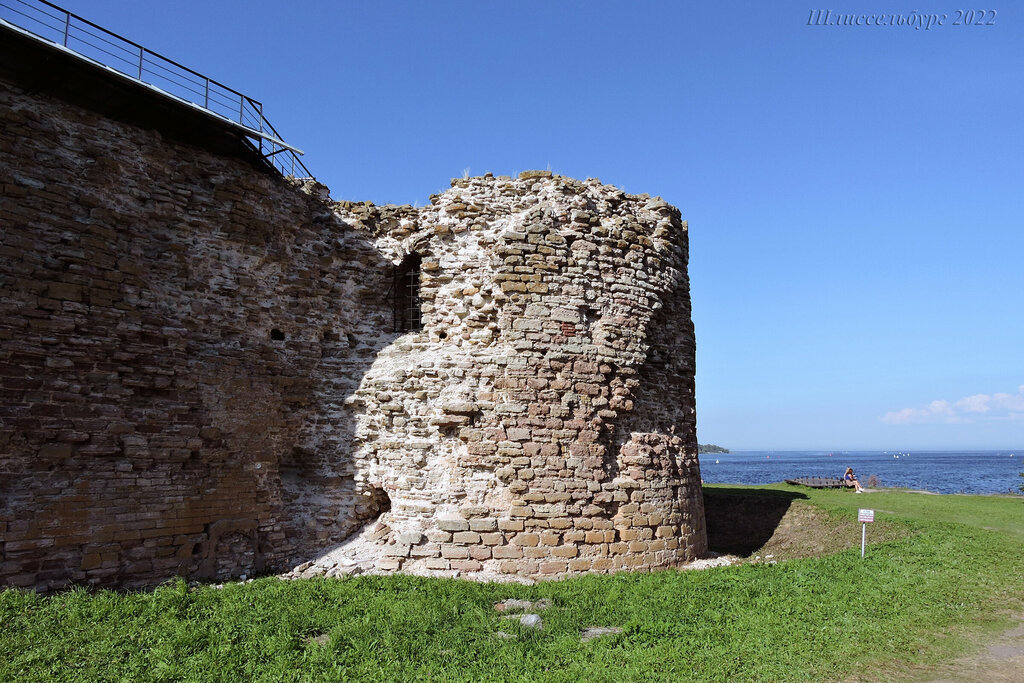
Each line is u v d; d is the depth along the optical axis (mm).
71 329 10148
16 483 9398
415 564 12375
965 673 7660
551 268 13391
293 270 13664
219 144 12625
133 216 11250
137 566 10469
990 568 12180
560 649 7980
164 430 11094
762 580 11297
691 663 7609
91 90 10672
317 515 13148
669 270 15250
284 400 13094
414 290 14555
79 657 7172
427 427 13125
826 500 22156
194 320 11859
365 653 7723
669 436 14727
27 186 9938
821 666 7676
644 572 12789
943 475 92312
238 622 8594
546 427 12844
